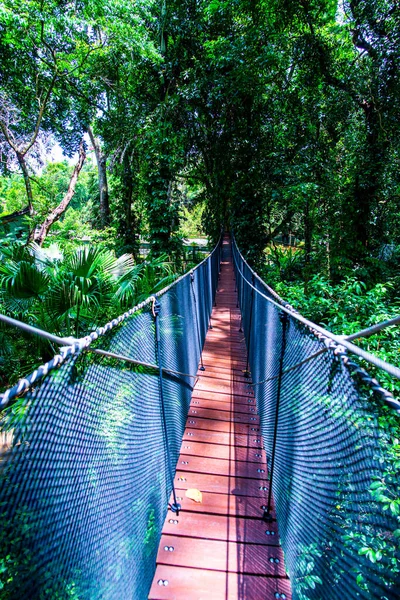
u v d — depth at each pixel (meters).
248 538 1.62
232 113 9.66
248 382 3.30
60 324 3.49
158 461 1.58
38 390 0.67
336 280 7.50
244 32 8.45
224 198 12.58
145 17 8.16
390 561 0.56
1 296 3.43
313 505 1.08
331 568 0.85
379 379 2.37
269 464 2.06
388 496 0.59
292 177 7.96
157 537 1.50
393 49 6.40
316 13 7.45
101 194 14.62
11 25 6.46
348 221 7.55
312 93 7.89
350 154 7.83
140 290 4.54
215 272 7.59
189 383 2.82
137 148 10.02
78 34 7.14
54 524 0.68
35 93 8.12
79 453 0.82
